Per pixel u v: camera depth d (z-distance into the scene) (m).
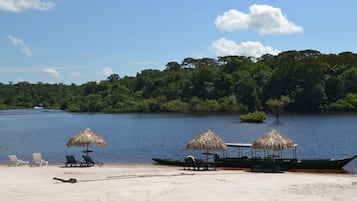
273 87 151.88
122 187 22.09
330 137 59.06
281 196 19.72
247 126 83.00
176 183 23.28
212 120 105.00
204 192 20.66
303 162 30.84
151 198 19.52
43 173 28.75
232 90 169.50
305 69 143.62
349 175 28.91
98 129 83.81
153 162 38.34
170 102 166.25
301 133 65.50
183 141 57.72
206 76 174.88
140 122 104.31
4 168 32.09
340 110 136.88
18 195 20.36
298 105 142.38
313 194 20.17
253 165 30.55
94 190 21.39
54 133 76.19
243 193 20.36
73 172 29.42
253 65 193.50
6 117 148.88
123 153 45.66
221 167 32.22
